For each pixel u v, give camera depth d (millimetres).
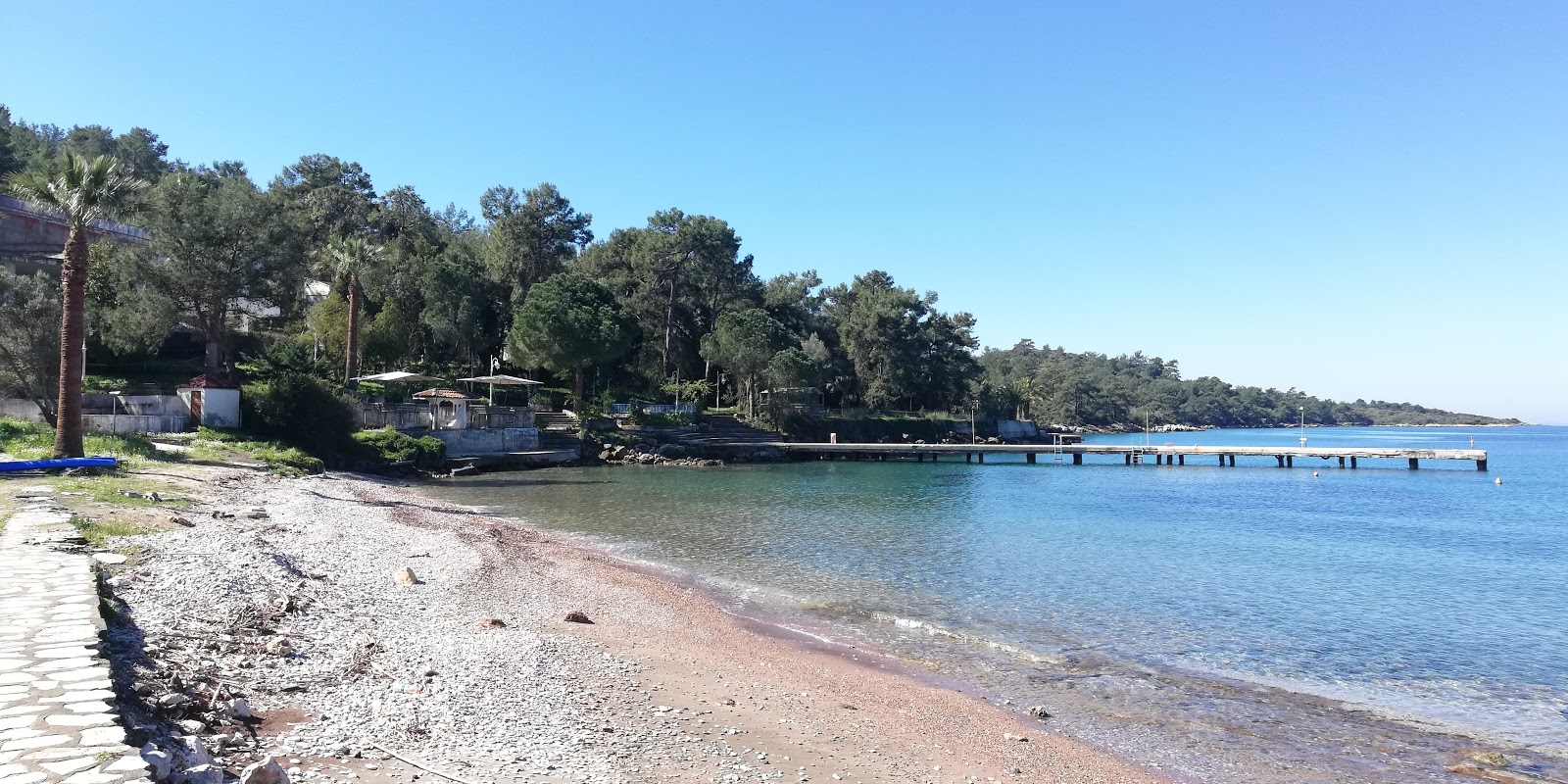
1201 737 12500
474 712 10055
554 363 75938
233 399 45750
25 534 14789
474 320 85000
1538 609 21656
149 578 12828
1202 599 22172
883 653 16703
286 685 9750
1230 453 82375
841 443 99750
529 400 84125
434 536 25359
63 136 100812
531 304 76500
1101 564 27031
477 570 20547
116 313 51281
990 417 145125
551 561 24125
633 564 25328
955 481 63531
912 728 12023
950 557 27859
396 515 29828
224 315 56406
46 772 5551
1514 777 11211
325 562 18344
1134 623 19469
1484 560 29672
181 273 52875
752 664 14898
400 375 60406
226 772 6953
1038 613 20250
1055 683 14992
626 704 11555
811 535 32219
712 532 32562
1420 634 18891
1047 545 31031
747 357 92625
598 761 9156
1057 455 105938
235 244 54812
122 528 16719
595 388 92625
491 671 11945
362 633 12805
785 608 20453
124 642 9539
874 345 120000
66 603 9961
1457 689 15102
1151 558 28641
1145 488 61188
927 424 124250
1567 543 33969
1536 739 12680
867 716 12375
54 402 38938
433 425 60000
